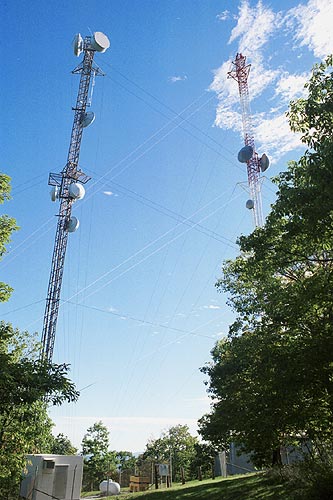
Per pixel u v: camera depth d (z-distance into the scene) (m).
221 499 24.23
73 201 39.53
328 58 13.48
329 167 11.95
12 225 16.88
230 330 22.17
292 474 21.03
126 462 68.25
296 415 15.65
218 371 24.39
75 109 39.44
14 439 19.62
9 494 24.09
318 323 15.46
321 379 14.07
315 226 12.95
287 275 18.47
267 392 16.47
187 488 32.84
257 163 35.53
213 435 29.42
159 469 49.41
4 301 16.58
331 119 13.27
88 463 60.47
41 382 12.39
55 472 35.47
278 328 17.38
